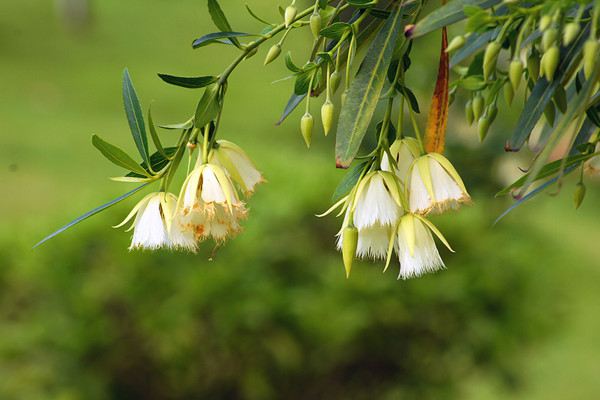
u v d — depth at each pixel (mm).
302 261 8227
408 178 2730
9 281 8312
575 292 15055
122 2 42031
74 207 8961
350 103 2660
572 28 2295
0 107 29031
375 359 8336
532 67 2691
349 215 2701
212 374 8250
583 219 18469
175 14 41281
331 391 8367
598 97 2891
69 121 28109
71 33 38062
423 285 8227
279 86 32156
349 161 2631
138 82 33125
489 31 2787
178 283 8094
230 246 8219
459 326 8352
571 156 2822
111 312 8227
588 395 12648
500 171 10375
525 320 8586
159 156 2859
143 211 2855
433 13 2492
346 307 8094
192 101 31109
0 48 35719
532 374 12672
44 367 8234
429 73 10539
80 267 8289
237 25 37656
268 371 8227
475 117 2934
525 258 8664
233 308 8062
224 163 2822
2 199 21484
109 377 8305
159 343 8117
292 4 2803
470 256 8500
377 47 2682
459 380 8562
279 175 9391
